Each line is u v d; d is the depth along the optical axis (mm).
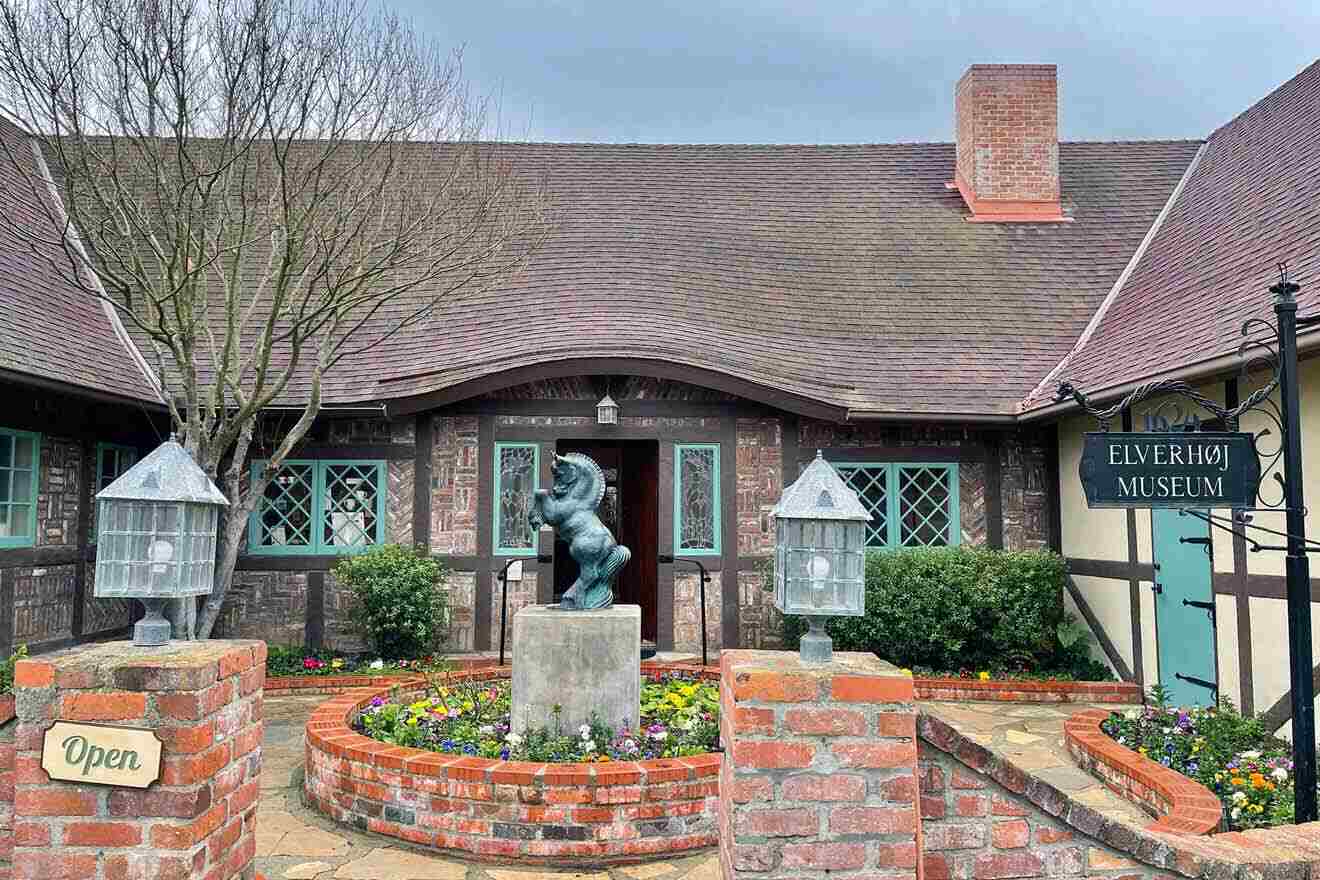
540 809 4586
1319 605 6242
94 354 9180
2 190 9977
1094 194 13336
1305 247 7742
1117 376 8516
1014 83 13133
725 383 9414
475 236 9922
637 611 5773
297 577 9875
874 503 10141
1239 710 7039
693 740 5465
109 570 3006
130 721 2750
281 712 7848
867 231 12688
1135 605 8664
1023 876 2850
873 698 2684
